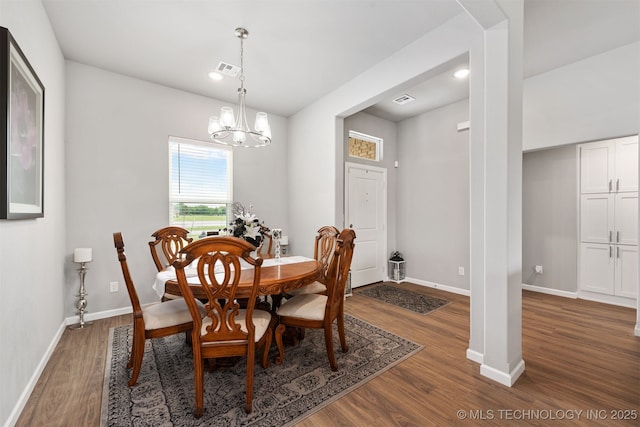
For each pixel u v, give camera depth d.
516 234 1.94
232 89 3.60
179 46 2.70
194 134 3.70
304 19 2.34
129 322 2.92
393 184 5.02
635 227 3.40
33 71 1.82
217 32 2.50
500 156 1.87
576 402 1.68
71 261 2.88
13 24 1.62
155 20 2.33
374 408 1.64
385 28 2.46
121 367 2.06
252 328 1.62
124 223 3.18
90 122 2.99
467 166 4.06
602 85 2.95
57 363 2.11
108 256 3.08
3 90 1.42
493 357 1.92
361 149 4.63
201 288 1.78
